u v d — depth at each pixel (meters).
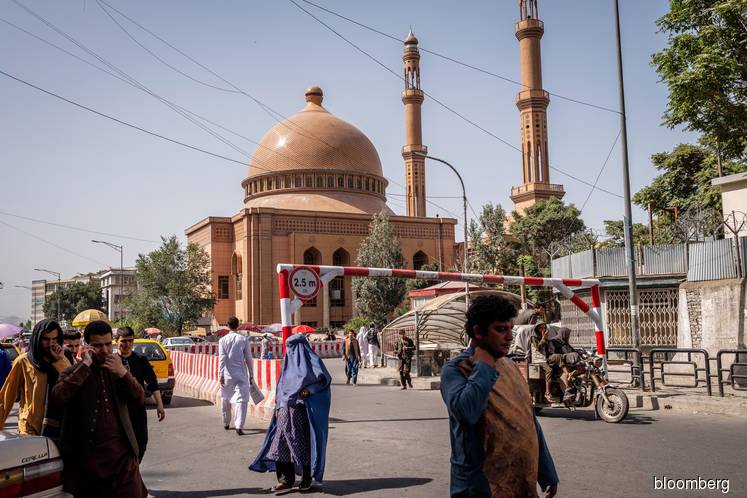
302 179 55.75
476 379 2.93
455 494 3.03
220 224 49.91
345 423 10.75
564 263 22.72
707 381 12.05
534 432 3.08
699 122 19.27
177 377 18.08
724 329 16.17
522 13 54.75
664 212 31.19
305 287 11.86
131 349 6.53
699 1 18.69
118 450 4.50
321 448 6.38
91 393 4.49
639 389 13.51
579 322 21.33
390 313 40.47
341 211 51.59
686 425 9.75
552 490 3.33
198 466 7.57
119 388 4.62
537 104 53.47
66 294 92.25
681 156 30.69
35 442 3.82
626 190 14.63
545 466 3.28
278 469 6.43
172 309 41.50
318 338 43.03
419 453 7.99
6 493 3.58
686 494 5.86
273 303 46.41
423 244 52.97
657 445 8.12
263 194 56.59
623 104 14.95
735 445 8.06
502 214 35.34
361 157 58.00
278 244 47.38
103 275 107.06
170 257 41.56
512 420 3.00
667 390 13.30
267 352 29.84
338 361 30.52
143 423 4.81
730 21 17.86
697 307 17.03
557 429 9.57
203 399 15.12
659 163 31.70
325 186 55.59
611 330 19.72
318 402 6.52
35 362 5.32
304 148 56.34
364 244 41.59
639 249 19.48
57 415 4.88
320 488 6.39
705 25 18.52
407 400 14.11
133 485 4.53
